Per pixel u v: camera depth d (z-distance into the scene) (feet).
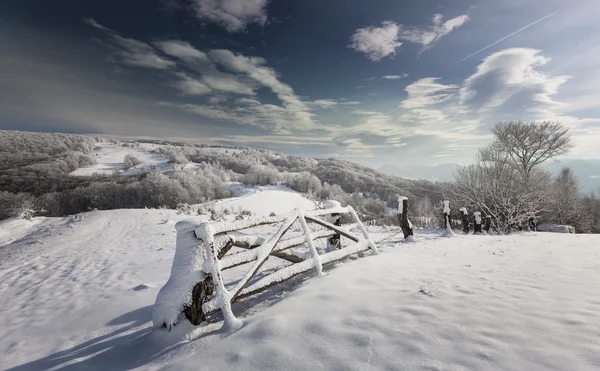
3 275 24.16
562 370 6.06
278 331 8.55
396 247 24.18
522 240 28.58
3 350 10.18
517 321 8.38
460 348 7.12
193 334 9.71
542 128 75.72
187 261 10.44
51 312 13.62
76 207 215.31
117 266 22.76
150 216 62.80
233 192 286.46
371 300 10.38
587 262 16.46
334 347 7.54
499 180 60.90
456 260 17.44
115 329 11.20
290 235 35.06
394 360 6.79
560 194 87.61
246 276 11.65
